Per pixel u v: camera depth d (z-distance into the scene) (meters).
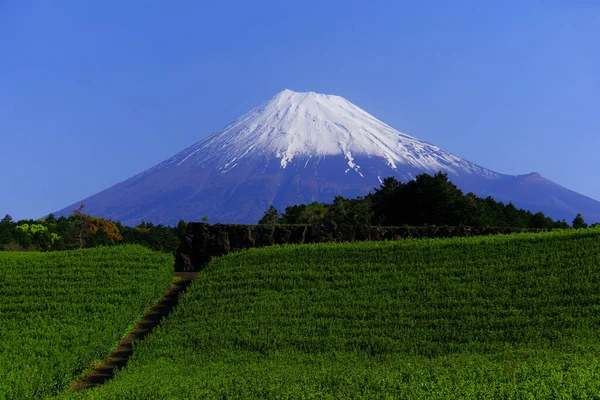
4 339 30.31
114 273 37.84
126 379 24.80
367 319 31.78
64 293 35.50
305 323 31.62
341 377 22.11
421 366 23.73
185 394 21.20
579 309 31.14
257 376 23.64
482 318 30.94
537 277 34.56
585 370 20.95
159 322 33.97
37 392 24.73
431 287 34.44
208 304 34.09
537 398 18.84
